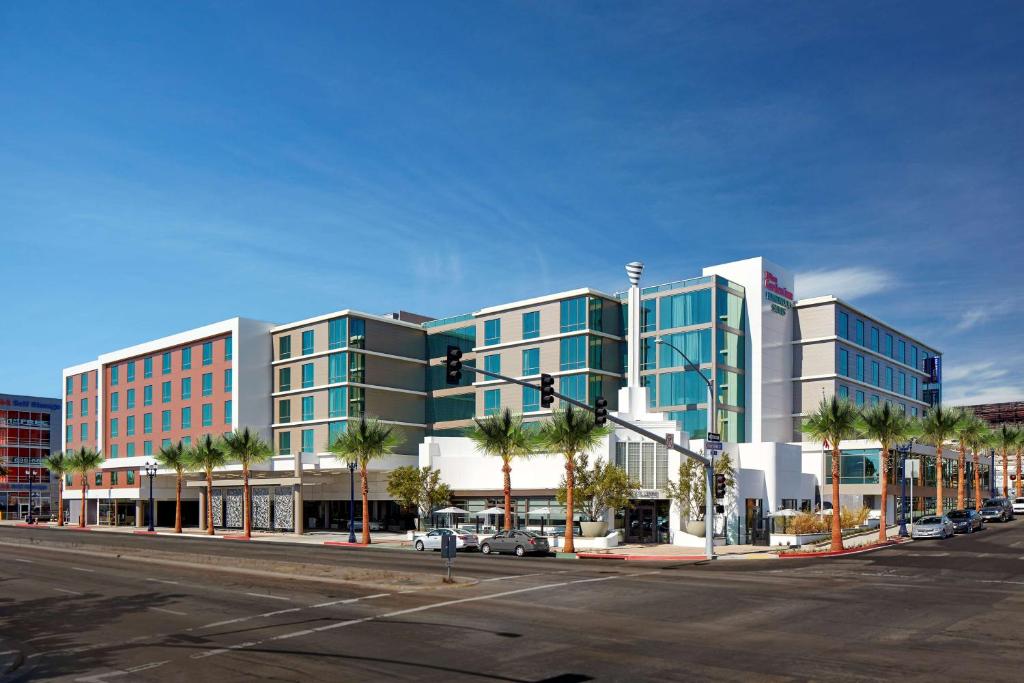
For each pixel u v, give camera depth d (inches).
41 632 848.3
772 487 2513.5
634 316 3068.4
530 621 856.9
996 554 1670.8
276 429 3535.9
